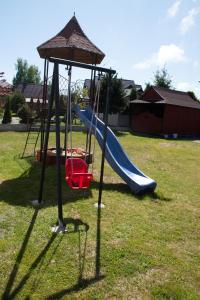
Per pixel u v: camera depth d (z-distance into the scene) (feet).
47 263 12.69
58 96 16.30
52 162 30.30
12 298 10.53
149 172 31.42
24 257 12.98
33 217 17.08
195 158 42.39
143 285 11.82
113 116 87.15
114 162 24.76
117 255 13.76
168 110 73.26
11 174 25.95
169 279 12.32
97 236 15.43
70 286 11.39
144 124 77.97
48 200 19.95
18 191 21.48
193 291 11.65
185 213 19.81
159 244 15.17
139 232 16.34
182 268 13.17
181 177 30.12
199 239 16.12
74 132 63.41
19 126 60.49
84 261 13.07
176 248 14.93
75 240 14.80
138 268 12.91
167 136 71.77
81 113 31.58
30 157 33.22
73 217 17.57
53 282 11.53
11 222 16.29
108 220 17.58
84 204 19.76
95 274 12.24
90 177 19.49
